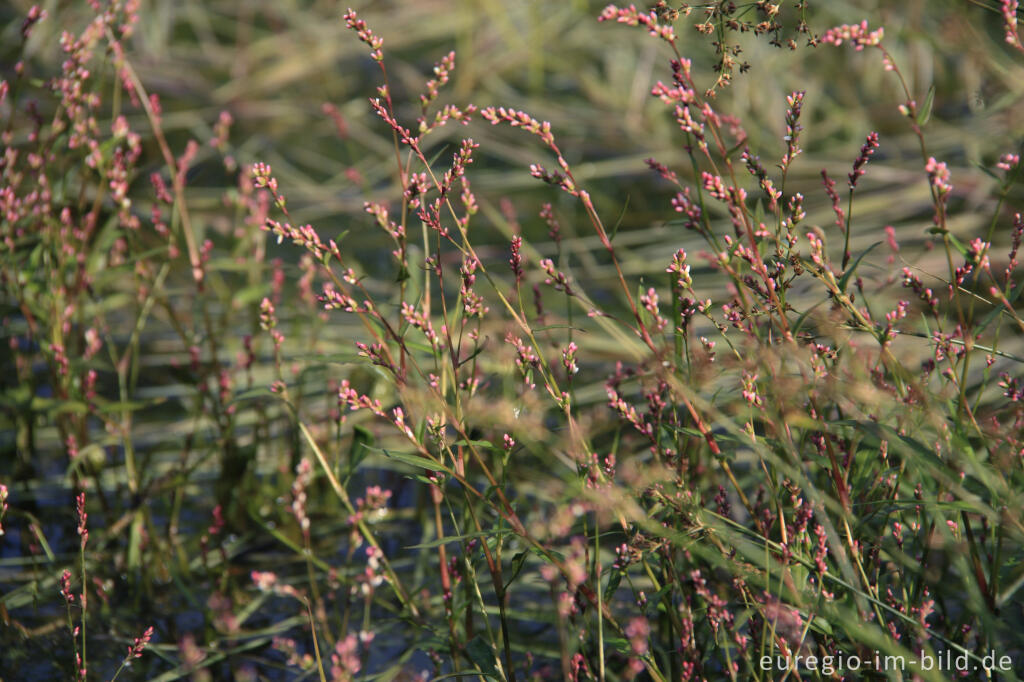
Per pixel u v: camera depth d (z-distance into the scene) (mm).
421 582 1740
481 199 2730
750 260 1537
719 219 2576
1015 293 1547
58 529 1791
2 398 1786
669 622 1611
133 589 1738
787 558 1521
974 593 1497
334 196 2744
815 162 2871
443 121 1562
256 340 1887
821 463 1552
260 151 3020
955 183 2639
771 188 1546
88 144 1800
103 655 1686
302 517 1656
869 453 1575
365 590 1633
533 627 1703
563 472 1652
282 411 1896
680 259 1544
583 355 2002
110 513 1796
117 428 1793
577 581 1504
